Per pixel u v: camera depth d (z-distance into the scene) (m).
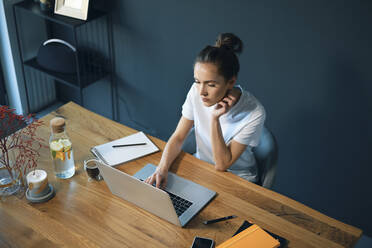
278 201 1.67
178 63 2.90
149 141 1.97
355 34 2.18
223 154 1.84
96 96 3.53
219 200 1.66
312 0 2.22
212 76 1.66
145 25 2.89
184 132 2.03
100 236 1.48
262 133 2.04
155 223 1.55
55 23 3.38
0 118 1.52
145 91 3.20
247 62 2.60
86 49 3.31
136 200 1.59
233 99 1.80
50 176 1.75
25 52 3.34
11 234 1.48
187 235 1.50
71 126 2.05
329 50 2.29
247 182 1.76
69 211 1.58
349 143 2.49
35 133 1.97
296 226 1.55
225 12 2.52
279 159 2.80
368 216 2.64
